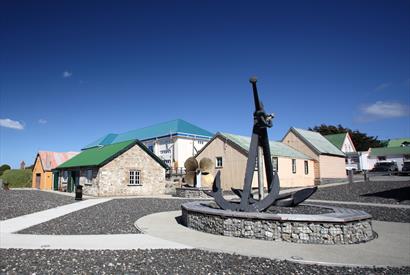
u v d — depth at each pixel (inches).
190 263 242.5
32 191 1180.5
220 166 1170.6
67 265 230.5
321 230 330.3
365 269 239.5
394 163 1979.6
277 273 225.0
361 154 2178.9
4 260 242.7
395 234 379.2
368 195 820.0
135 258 253.0
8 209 589.3
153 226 417.7
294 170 1274.6
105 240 326.6
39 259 246.8
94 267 226.1
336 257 272.2
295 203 443.8
